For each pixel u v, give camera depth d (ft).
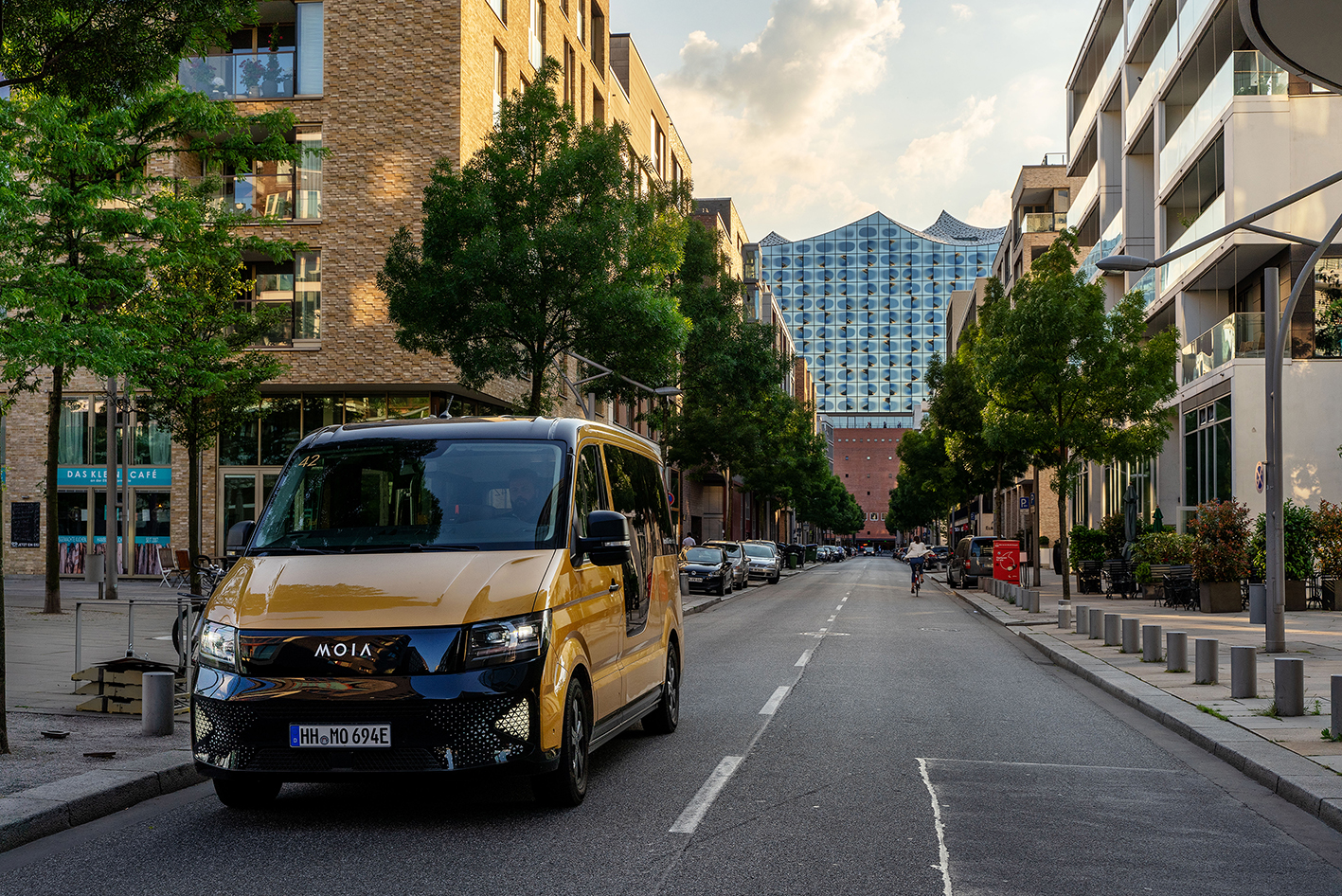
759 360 116.67
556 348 71.61
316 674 18.75
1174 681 39.63
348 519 22.47
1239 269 97.60
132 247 55.67
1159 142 114.93
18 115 45.16
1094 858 17.87
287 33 92.94
